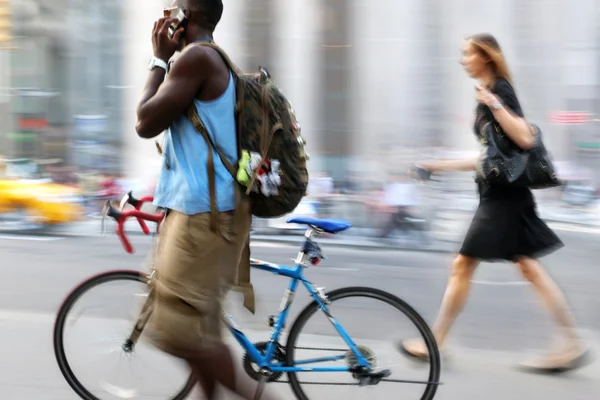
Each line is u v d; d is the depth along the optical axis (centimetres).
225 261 298
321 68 1898
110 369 360
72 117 2042
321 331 358
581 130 1856
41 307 593
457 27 1867
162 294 295
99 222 1346
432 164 468
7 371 422
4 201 1214
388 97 1878
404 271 841
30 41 2094
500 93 425
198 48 287
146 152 1948
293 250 944
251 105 297
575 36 1872
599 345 520
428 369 362
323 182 1283
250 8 1942
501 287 727
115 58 2066
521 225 436
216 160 293
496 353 492
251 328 475
